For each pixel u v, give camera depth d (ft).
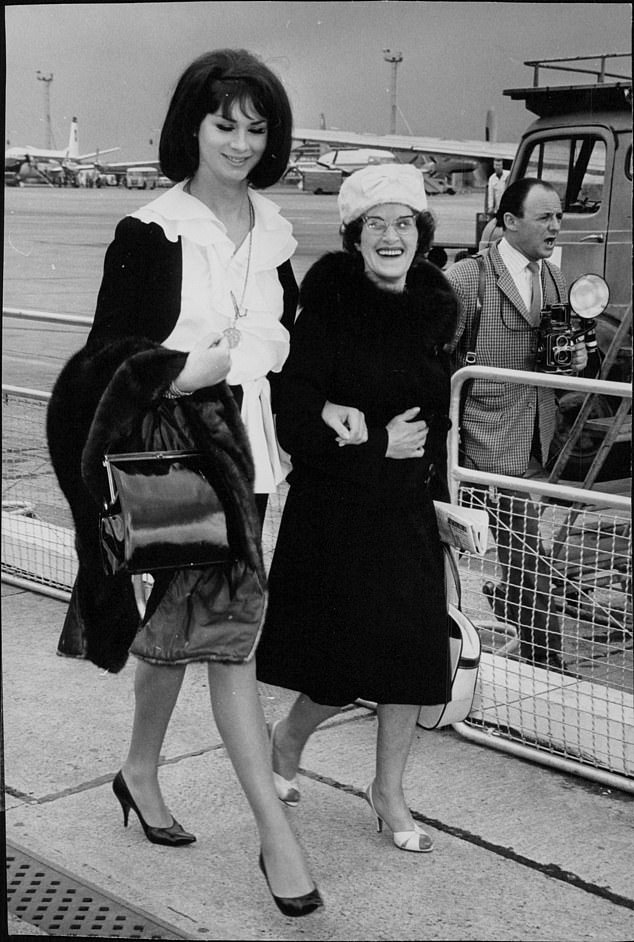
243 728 8.85
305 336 9.28
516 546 13.04
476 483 12.42
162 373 8.47
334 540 9.36
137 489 8.50
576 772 11.27
